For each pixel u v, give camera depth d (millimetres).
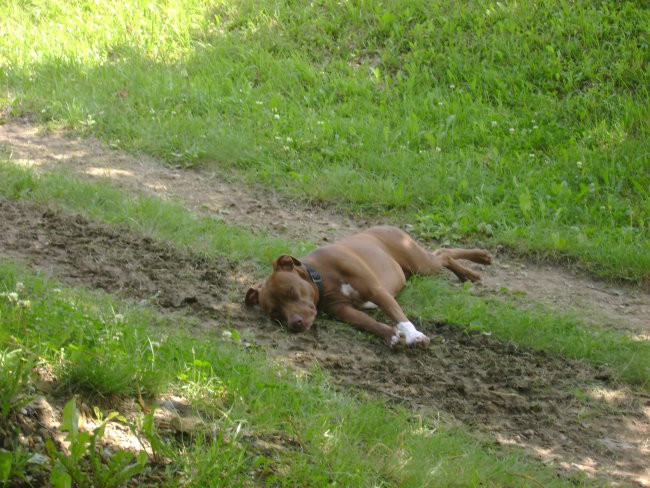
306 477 5652
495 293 10578
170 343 7121
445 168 13719
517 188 13203
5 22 18719
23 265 8867
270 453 5930
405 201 12945
